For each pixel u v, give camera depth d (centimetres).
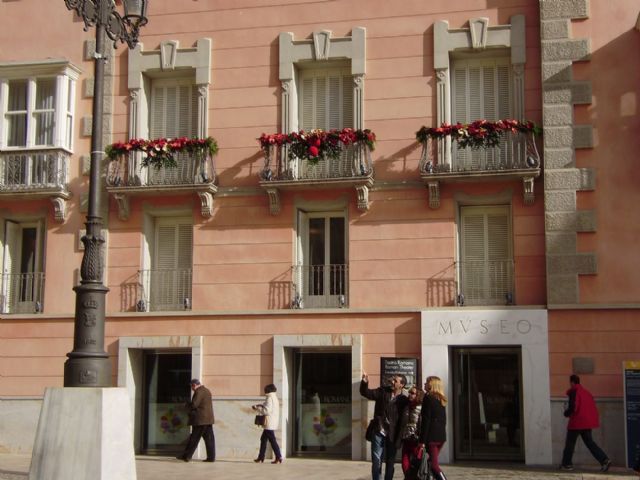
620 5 2125
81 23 2433
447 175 2123
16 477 1741
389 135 2225
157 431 2317
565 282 2070
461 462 2103
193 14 2373
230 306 2259
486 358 2153
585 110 2112
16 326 2355
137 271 2316
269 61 2316
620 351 2031
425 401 1409
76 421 1222
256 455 2191
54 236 2366
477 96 2238
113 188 2292
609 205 2075
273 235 2259
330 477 1788
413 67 2233
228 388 2228
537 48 2177
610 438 2009
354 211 2223
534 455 2039
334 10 2294
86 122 2394
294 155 2208
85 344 1252
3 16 2459
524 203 2138
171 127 2391
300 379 2258
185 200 2317
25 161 2342
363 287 2194
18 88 2416
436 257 2166
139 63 2377
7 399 2331
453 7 2227
